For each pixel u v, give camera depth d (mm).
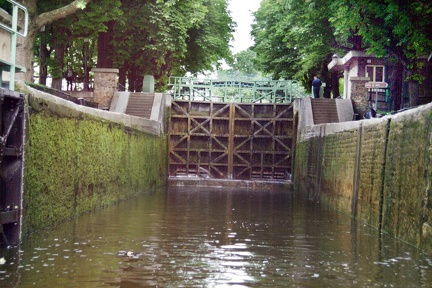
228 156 29094
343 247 9328
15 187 8320
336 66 29812
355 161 14180
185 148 29016
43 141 9781
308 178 22234
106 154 14586
